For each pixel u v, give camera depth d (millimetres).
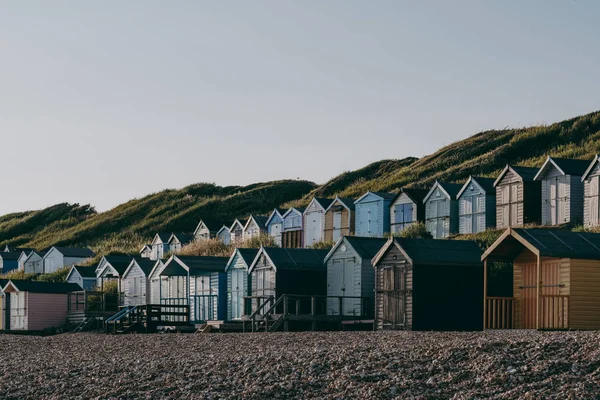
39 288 71750
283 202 116438
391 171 107812
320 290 51312
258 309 46938
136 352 35500
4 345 45375
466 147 101625
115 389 25406
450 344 25797
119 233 123688
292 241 76688
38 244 133000
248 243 72375
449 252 42250
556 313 33906
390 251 43031
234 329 50125
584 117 89750
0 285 74625
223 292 57844
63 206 153250
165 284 65562
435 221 63562
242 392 23438
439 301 41219
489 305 36219
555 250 33125
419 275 41156
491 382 21516
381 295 43375
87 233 128125
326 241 68625
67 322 69812
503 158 88750
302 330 47375
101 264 76125
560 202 54594
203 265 58438
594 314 33438
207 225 92875
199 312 59688
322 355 26938
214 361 28391
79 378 27766
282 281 50625
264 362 26891
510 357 23141
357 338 34188
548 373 21531
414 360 24438
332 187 108938
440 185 63312
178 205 126438
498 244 35438
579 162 55406
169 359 30672
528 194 56625
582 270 33562
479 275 42156
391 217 67500
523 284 36312
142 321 55688
